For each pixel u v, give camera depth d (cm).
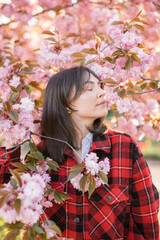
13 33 402
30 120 140
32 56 384
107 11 365
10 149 157
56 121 148
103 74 173
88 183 123
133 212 146
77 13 363
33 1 371
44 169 139
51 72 201
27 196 105
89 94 142
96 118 148
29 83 226
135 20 169
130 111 181
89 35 352
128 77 175
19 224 110
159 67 334
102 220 138
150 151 1014
